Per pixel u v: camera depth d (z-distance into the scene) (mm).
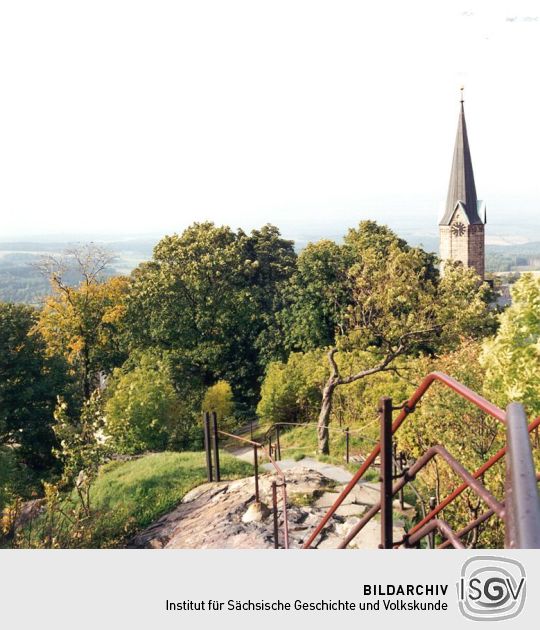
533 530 1445
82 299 42844
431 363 22344
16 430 39094
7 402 38812
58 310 42656
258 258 54781
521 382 14992
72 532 14172
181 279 45625
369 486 14781
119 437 27141
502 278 70938
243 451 29547
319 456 18219
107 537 14328
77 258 42562
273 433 31625
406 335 22453
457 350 21688
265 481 15352
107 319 42969
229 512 13438
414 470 4371
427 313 23406
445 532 4191
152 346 45156
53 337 42812
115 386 33250
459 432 13469
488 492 2998
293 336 44219
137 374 29359
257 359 48062
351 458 19734
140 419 27547
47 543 13477
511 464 1785
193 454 19953
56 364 41875
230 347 47156
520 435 1904
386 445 4586
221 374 46812
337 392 29422
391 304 23000
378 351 24547
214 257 46188
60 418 17188
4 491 21875
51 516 15227
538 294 15148
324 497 13867
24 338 41062
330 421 28797
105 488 18031
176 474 17531
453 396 13680
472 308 23734
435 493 14430
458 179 101438
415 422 15242
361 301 23969
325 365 31062
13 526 15844
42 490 33062
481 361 16078
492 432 13273
